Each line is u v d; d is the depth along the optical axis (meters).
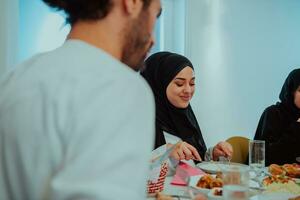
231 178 0.74
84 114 0.41
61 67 0.47
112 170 0.38
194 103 2.69
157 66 1.89
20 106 0.46
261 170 1.34
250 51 2.82
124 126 0.41
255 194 1.04
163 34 2.73
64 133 0.42
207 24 2.69
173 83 1.84
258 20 2.82
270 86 2.90
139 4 0.53
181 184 1.18
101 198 0.36
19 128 0.44
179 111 1.87
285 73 2.93
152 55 1.96
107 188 0.37
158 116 1.85
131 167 0.40
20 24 2.27
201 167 1.43
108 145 0.39
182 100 1.85
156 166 1.03
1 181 0.45
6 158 0.45
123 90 0.44
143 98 0.46
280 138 2.12
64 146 0.41
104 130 0.40
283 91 2.35
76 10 0.53
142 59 0.57
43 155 0.42
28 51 2.29
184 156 1.37
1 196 0.45
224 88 2.77
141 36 0.54
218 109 2.76
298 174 1.36
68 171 0.38
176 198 1.02
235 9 2.75
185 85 1.85
